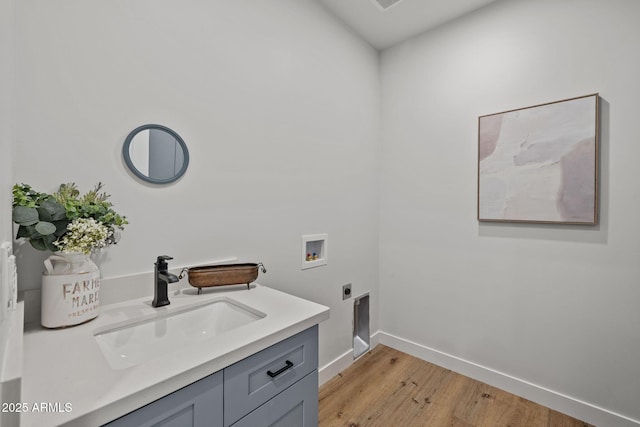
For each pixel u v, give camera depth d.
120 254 1.11
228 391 0.80
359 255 2.38
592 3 1.62
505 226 1.94
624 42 1.54
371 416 1.71
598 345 1.63
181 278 1.29
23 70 0.91
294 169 1.82
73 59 1.01
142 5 1.17
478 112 2.04
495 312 1.99
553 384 1.77
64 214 0.88
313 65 1.94
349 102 2.25
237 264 1.37
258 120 1.61
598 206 1.61
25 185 0.87
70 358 0.71
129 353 0.94
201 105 1.36
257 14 1.60
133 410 0.61
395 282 2.51
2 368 0.44
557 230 1.75
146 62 1.18
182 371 0.68
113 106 1.09
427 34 2.29
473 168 2.07
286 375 0.98
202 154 1.36
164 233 1.24
